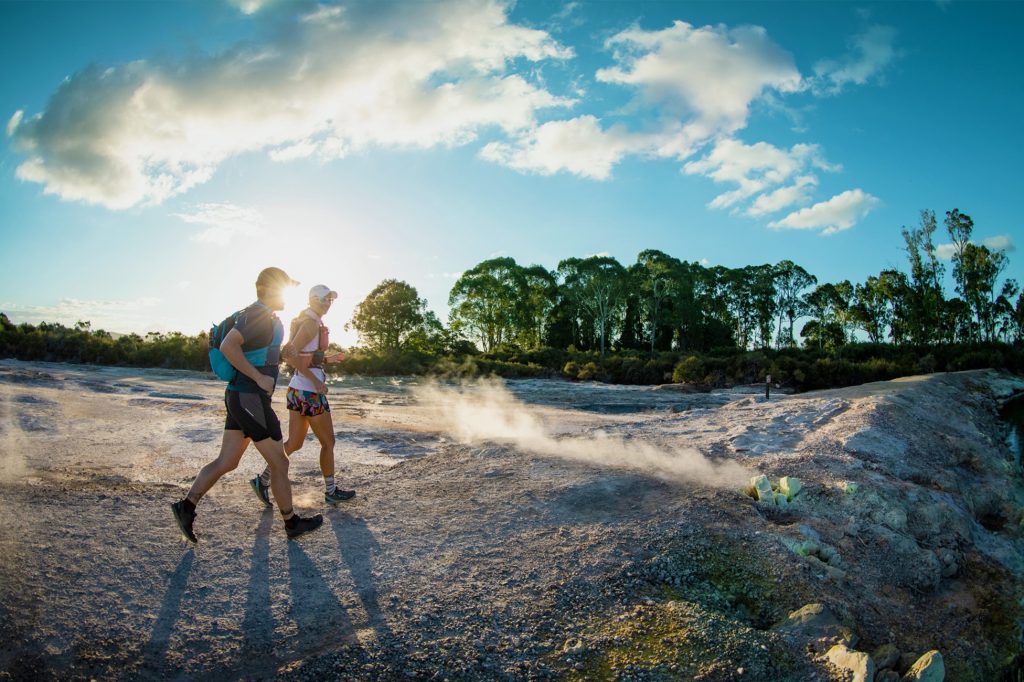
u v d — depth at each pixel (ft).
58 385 46.16
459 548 15.11
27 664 9.78
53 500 16.56
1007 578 17.95
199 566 13.42
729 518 16.66
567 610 12.57
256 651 10.79
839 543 16.62
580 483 20.03
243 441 14.84
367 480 21.17
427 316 161.89
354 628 11.61
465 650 11.10
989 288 164.14
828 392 44.86
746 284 225.15
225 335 14.12
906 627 14.49
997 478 26.94
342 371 112.37
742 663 11.12
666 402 68.74
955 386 47.75
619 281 188.44
